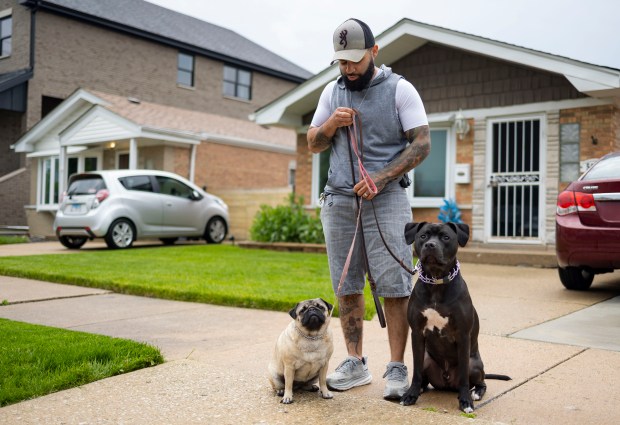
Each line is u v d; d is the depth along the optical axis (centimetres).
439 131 1116
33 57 1953
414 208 1141
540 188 1005
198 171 1709
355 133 334
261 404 298
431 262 279
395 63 1164
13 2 2027
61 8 1991
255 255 1041
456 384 308
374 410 289
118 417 280
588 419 274
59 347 387
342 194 340
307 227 1162
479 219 1063
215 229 1368
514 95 1031
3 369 336
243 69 2584
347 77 331
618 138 979
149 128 1485
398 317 335
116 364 354
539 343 421
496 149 1056
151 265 873
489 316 519
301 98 1216
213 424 272
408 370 364
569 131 979
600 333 451
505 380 334
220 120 1961
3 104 1908
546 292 650
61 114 1758
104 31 2123
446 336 291
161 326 494
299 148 1319
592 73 880
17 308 579
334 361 384
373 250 335
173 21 2523
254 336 455
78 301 621
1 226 1891
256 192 1530
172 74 2323
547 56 922
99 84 2109
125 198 1197
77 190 1215
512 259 917
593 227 584
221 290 627
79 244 1259
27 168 1975
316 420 276
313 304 291
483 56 1062
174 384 329
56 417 279
